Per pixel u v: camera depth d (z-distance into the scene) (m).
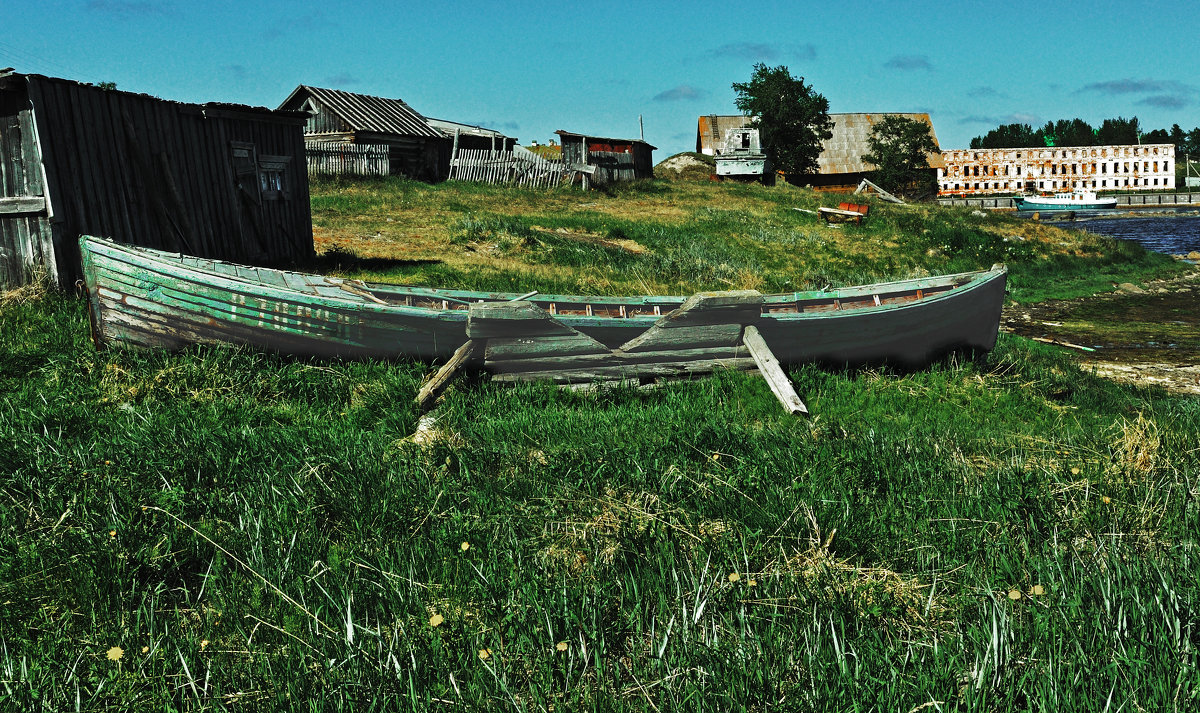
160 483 4.77
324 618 3.46
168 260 7.45
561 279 15.09
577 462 5.17
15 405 6.39
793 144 65.56
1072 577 3.61
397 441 5.79
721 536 4.12
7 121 9.41
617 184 37.28
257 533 4.02
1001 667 2.94
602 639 3.21
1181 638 3.11
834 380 8.35
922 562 3.93
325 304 7.45
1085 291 22.72
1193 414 8.55
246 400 6.83
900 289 10.55
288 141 14.98
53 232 9.52
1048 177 106.38
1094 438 6.35
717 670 3.00
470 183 33.59
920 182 70.38
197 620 3.51
